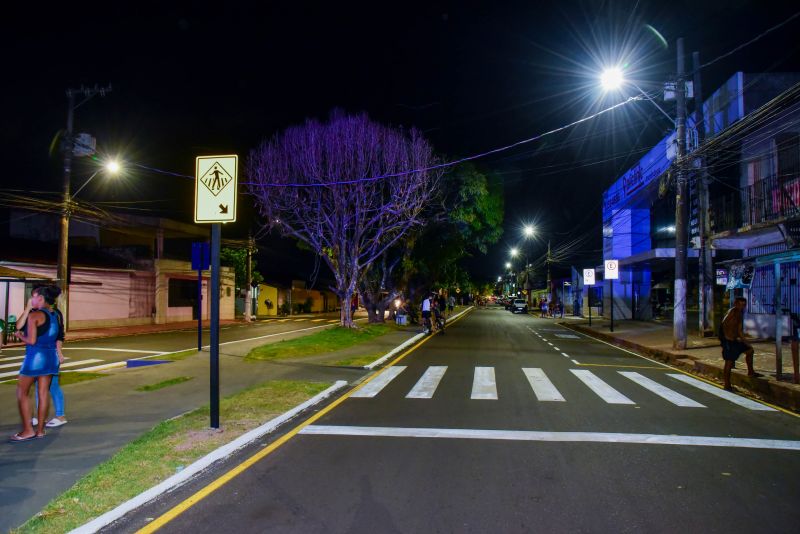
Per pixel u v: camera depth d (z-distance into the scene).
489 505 4.90
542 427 7.70
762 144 18.06
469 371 13.24
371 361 14.48
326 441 6.98
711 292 20.31
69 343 20.44
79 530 4.27
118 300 29.02
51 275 24.77
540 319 43.44
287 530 4.39
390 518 4.62
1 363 14.80
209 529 4.41
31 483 5.34
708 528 4.45
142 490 5.09
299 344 17.30
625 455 6.41
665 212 30.83
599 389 10.84
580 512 4.75
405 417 8.33
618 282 36.03
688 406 9.23
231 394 9.87
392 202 22.02
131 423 7.69
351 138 21.44
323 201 22.72
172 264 32.66
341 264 22.67
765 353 15.10
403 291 30.11
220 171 7.18
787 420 8.23
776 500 5.04
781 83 18.41
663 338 21.58
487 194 25.97
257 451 6.54
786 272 17.56
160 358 15.26
